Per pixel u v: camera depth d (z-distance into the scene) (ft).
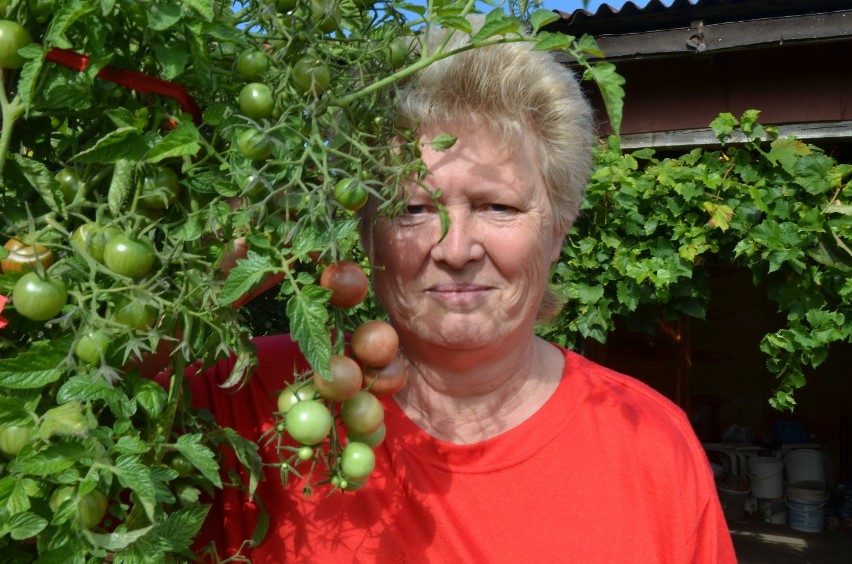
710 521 4.17
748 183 11.72
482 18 3.83
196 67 2.39
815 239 11.25
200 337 2.39
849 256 11.26
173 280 2.37
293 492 3.76
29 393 2.23
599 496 3.94
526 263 3.76
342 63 2.75
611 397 4.37
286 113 2.37
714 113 14.15
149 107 2.50
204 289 2.35
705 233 11.75
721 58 14.06
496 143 3.55
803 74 13.65
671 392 17.93
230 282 2.26
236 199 2.59
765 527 22.03
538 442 4.01
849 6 12.57
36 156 2.58
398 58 2.72
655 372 18.04
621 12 13.14
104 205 2.34
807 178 11.19
